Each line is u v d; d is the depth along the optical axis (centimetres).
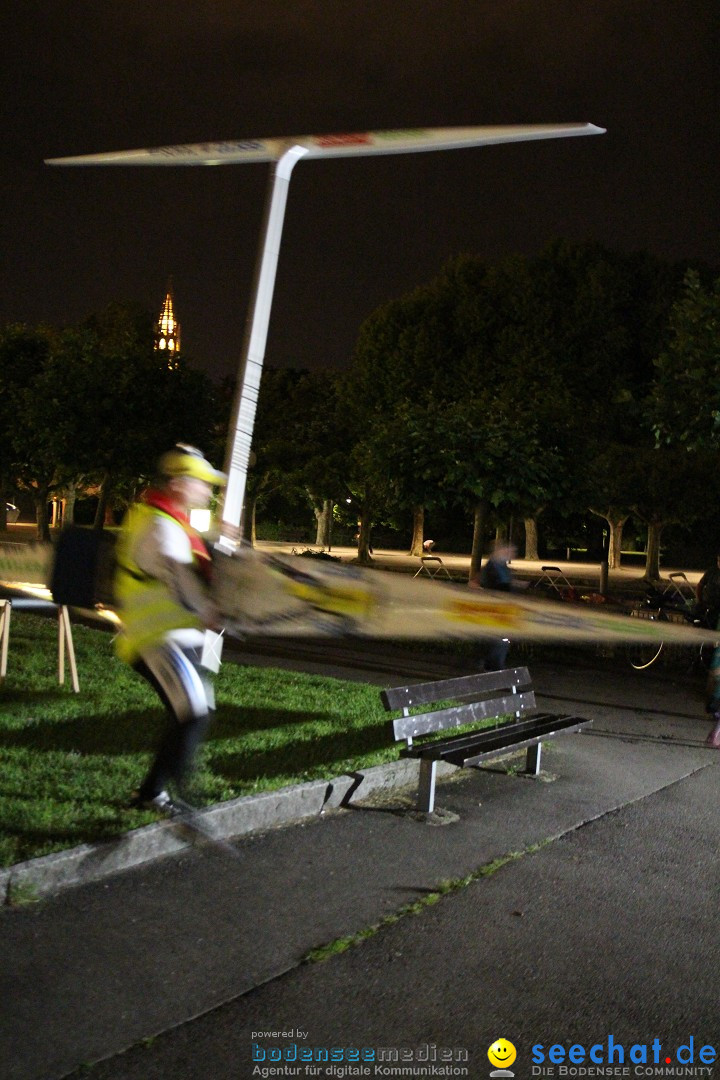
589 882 550
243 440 582
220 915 463
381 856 567
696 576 4462
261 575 462
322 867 540
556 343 4050
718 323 1162
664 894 537
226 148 556
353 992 400
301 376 5316
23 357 3512
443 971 424
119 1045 348
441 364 4281
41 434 3105
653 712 1129
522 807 698
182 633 503
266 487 4912
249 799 591
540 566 4347
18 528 5675
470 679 744
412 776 729
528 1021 387
